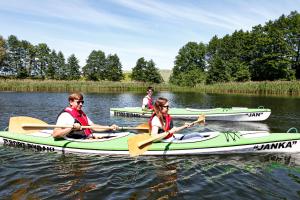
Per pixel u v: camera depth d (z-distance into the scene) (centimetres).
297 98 2677
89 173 590
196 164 644
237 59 6231
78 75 7625
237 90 3669
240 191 510
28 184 534
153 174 587
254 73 6078
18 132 791
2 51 6662
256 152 713
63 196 486
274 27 5975
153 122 684
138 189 516
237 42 6981
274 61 5581
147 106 1432
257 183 545
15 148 757
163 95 3359
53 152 721
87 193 499
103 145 705
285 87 3198
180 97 2992
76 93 714
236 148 704
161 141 709
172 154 694
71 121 701
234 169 616
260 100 2486
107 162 654
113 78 7675
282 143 712
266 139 708
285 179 564
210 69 6059
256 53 6153
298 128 1158
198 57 7425
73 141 723
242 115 1332
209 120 1375
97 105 1989
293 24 6012
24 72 7150
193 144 701
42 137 759
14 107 1734
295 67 5953
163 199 479
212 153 704
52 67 7400
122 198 481
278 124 1248
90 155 698
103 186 528
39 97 2527
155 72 6731
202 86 4328
